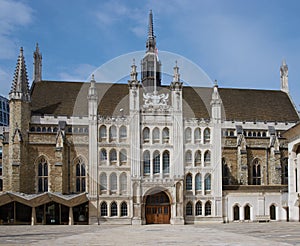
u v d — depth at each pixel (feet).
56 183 285.64
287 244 131.54
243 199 295.28
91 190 277.03
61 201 264.31
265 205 296.51
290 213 288.92
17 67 298.56
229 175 314.35
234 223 281.13
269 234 174.70
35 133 293.02
